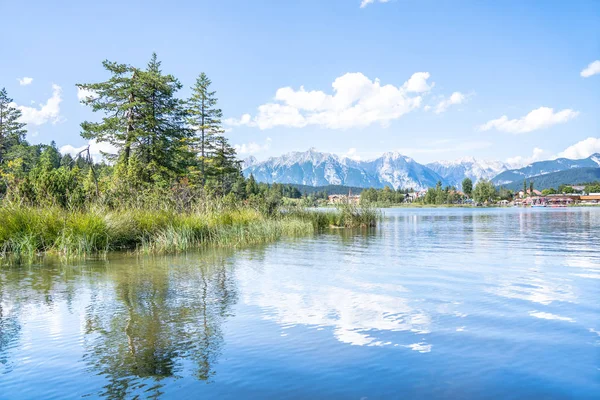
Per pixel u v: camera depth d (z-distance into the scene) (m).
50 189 16.14
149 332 5.02
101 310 6.00
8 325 5.30
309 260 11.22
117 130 32.34
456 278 8.56
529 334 4.93
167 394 3.45
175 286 7.68
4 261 10.77
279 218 23.77
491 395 3.40
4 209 12.58
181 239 14.11
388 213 67.62
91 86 31.62
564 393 3.43
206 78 44.72
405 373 3.84
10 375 3.83
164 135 34.66
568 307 6.18
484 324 5.34
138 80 32.22
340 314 5.82
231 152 46.28
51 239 12.25
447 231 23.02
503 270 9.57
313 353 4.34
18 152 56.28
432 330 5.10
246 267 9.97
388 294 7.03
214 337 4.84
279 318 5.60
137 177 24.16
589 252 12.96
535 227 26.38
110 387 3.59
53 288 7.47
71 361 4.14
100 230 12.80
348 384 3.61
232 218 18.97
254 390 3.51
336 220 27.39
